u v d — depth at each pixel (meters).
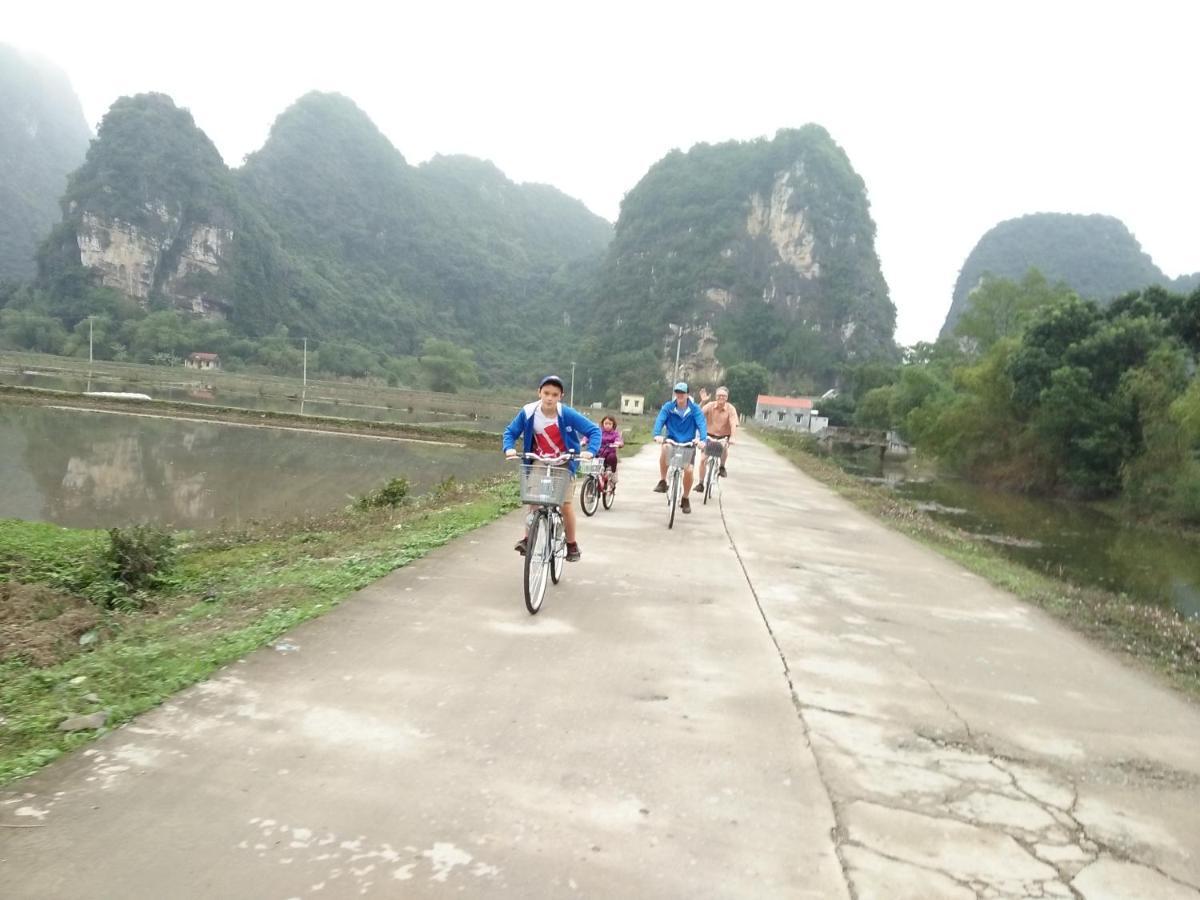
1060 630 6.30
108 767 2.88
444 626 4.90
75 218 124.12
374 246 179.88
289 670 3.98
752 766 3.31
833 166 170.88
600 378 146.38
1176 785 3.47
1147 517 30.50
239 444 35.78
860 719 3.96
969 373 44.38
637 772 3.16
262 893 2.23
